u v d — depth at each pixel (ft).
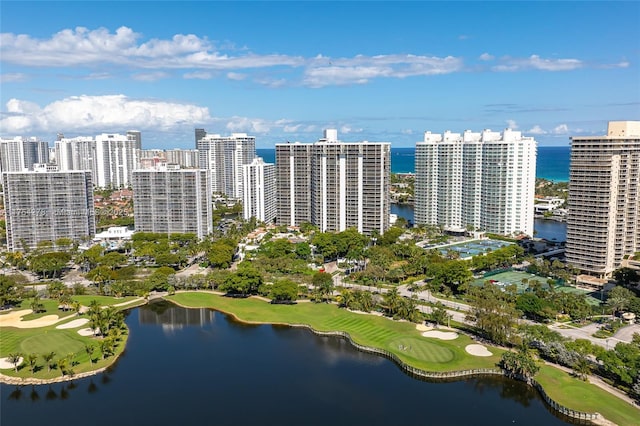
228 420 579.89
